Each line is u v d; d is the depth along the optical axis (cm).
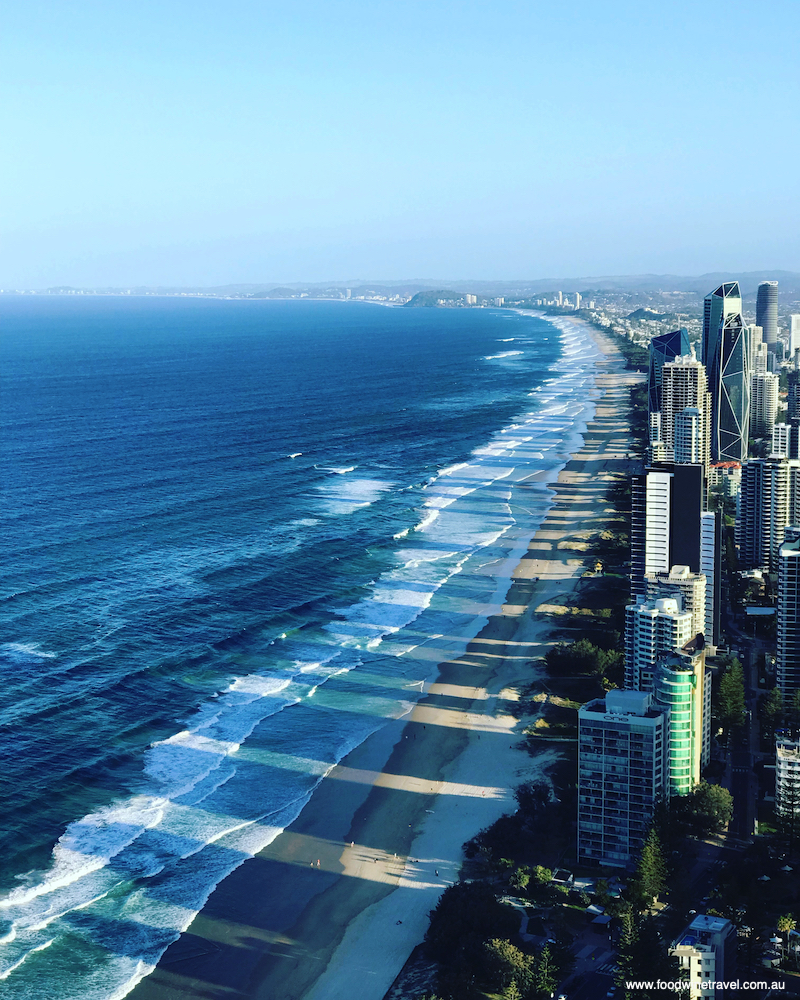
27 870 17838
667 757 18912
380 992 15238
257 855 18525
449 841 19025
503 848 18525
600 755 18188
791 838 18188
